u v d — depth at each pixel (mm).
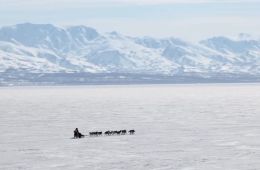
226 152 157750
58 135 199000
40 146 171125
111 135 198000
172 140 183250
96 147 169000
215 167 136500
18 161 145750
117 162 143875
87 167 137625
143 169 135000
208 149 163250
